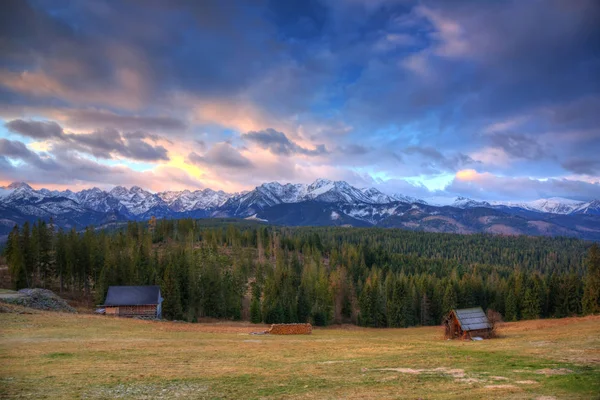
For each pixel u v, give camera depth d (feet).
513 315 425.28
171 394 88.12
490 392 82.58
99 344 163.22
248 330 272.10
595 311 373.40
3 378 102.32
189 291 372.99
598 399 73.97
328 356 142.20
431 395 82.28
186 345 171.94
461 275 631.56
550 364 110.22
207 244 608.60
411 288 441.27
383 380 98.12
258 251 638.53
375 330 369.91
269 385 95.20
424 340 216.33
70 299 383.86
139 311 323.57
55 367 116.67
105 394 88.17
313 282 458.09
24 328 193.06
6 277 410.31
